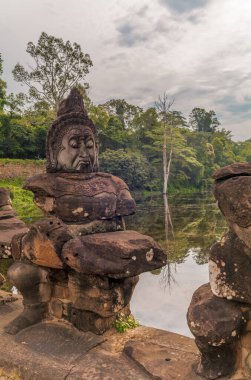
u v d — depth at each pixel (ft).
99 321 10.60
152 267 9.88
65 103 11.57
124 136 154.20
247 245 7.47
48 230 10.48
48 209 11.12
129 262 9.32
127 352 9.74
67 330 10.97
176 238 47.26
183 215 72.79
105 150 142.61
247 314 7.95
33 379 9.39
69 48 101.60
